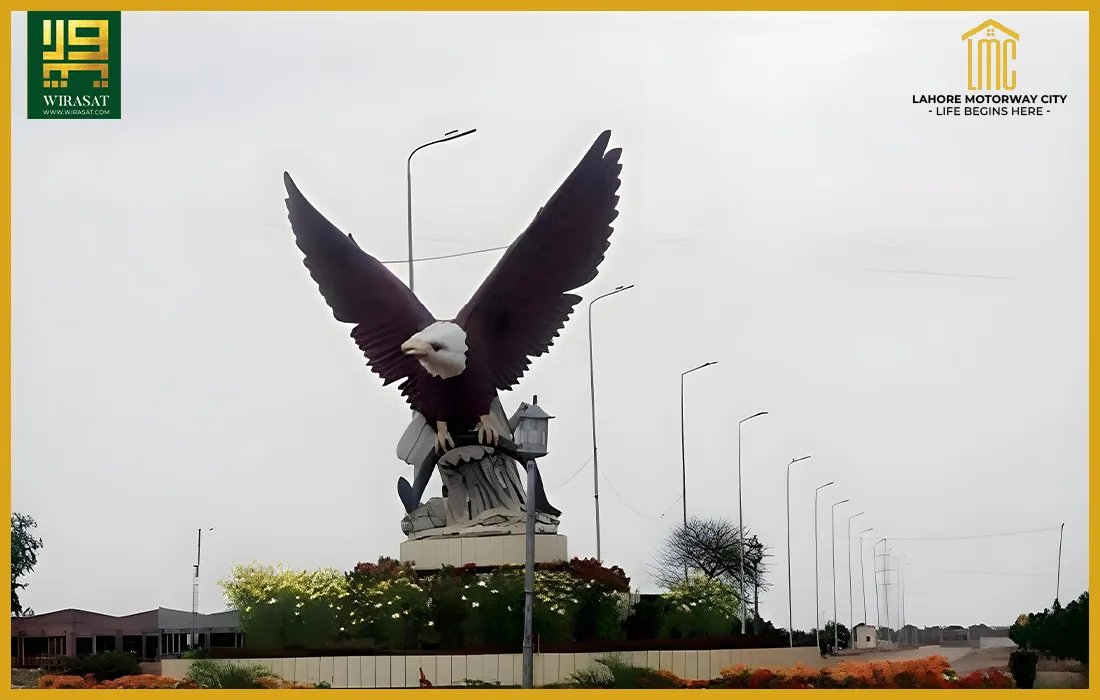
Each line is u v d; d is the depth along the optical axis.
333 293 48.19
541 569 46.62
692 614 47.94
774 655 45.94
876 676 44.88
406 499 49.84
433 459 49.69
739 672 43.56
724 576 70.25
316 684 43.19
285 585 46.03
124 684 43.09
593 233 46.28
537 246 46.22
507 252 46.34
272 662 43.66
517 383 48.06
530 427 35.12
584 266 46.72
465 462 48.50
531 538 35.28
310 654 43.62
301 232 47.75
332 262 47.78
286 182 47.59
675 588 49.72
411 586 45.69
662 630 47.44
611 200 46.12
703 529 71.25
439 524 49.22
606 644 43.84
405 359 48.03
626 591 47.56
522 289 46.81
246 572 46.72
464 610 44.88
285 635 45.28
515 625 44.69
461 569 46.81
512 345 47.59
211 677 43.22
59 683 45.31
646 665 43.53
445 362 46.34
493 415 48.25
